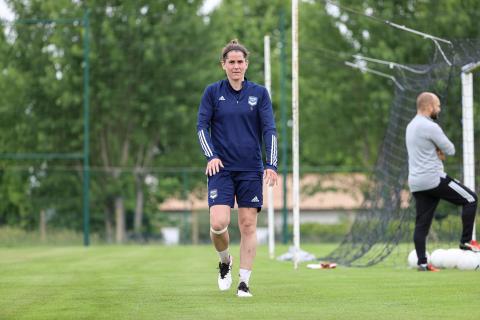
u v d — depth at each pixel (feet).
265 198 185.88
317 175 180.96
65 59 187.93
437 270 60.13
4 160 176.65
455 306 38.55
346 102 203.82
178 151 204.03
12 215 168.55
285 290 47.03
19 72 176.76
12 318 36.22
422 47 183.21
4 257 92.53
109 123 196.75
